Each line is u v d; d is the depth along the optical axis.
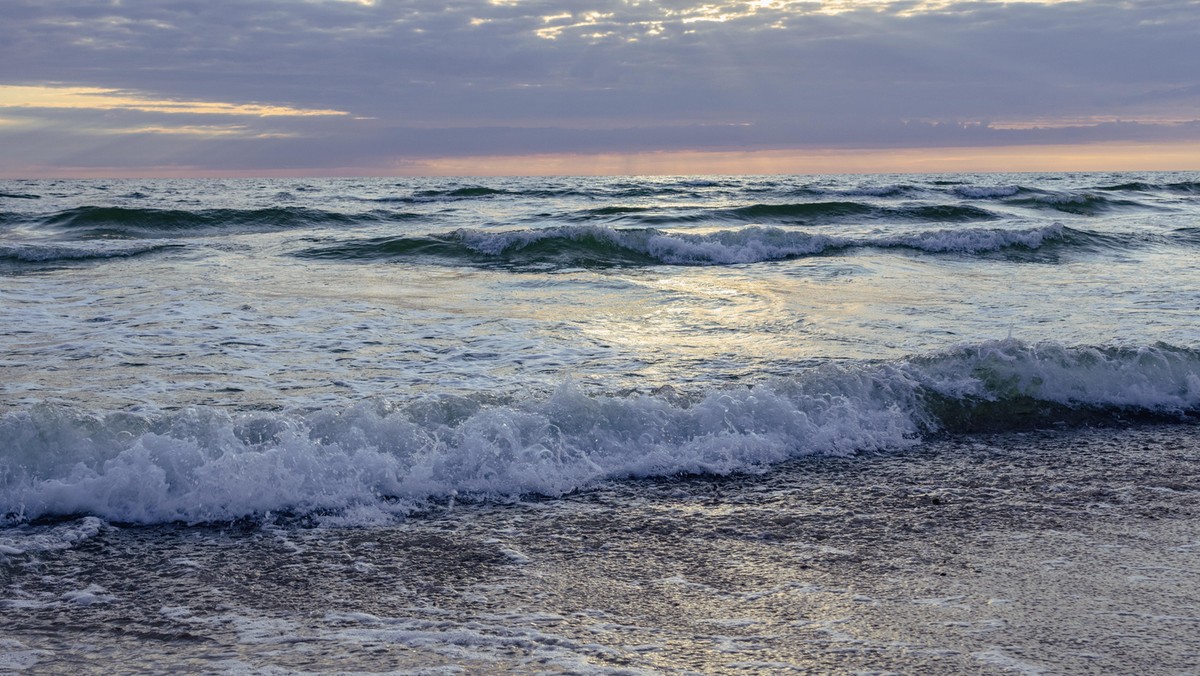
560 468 4.65
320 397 5.96
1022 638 2.77
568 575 3.40
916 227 20.39
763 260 14.65
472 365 6.96
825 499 4.33
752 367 6.89
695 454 4.91
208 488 4.16
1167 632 2.81
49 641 2.80
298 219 21.20
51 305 9.45
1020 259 14.36
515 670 2.57
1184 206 27.17
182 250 14.88
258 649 2.74
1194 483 4.54
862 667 2.58
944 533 3.84
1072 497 4.32
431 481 4.43
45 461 4.27
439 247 14.94
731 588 3.26
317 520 4.03
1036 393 5.90
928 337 7.91
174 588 3.28
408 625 2.94
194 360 7.00
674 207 24.30
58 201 31.84
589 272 12.98
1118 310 9.19
